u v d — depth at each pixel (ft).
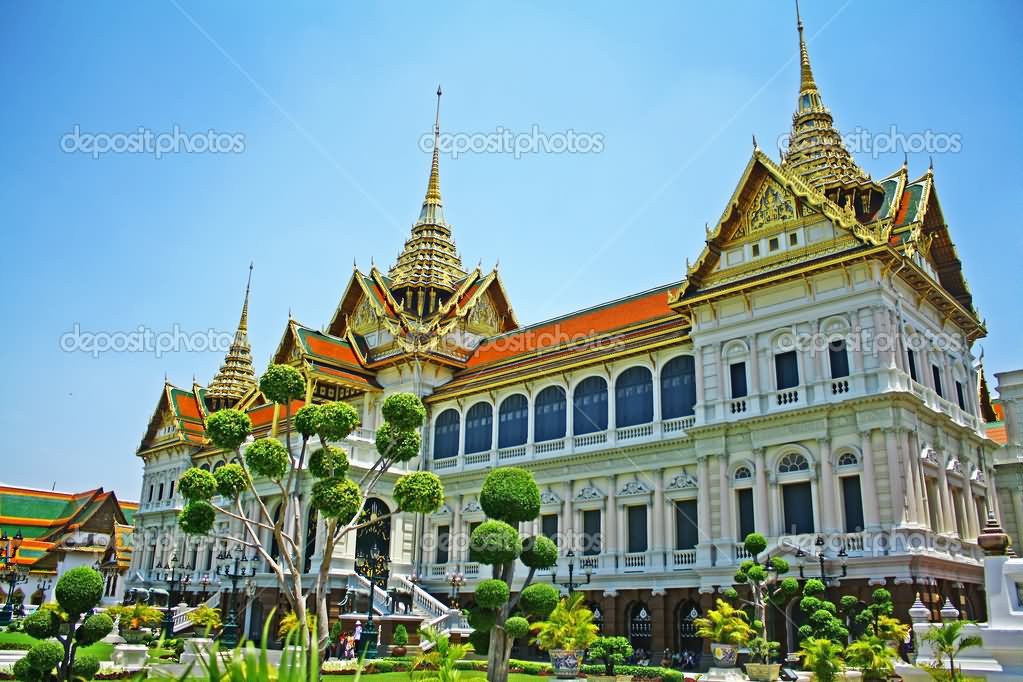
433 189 261.65
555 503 174.91
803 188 149.28
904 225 148.46
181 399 295.69
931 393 144.36
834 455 134.82
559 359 186.09
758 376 146.82
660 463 159.63
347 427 100.83
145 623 170.71
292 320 221.66
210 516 98.12
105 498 322.34
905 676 78.28
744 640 102.12
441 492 100.58
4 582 282.56
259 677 29.25
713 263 160.86
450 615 163.84
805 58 186.29
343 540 180.86
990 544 64.64
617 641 128.36
